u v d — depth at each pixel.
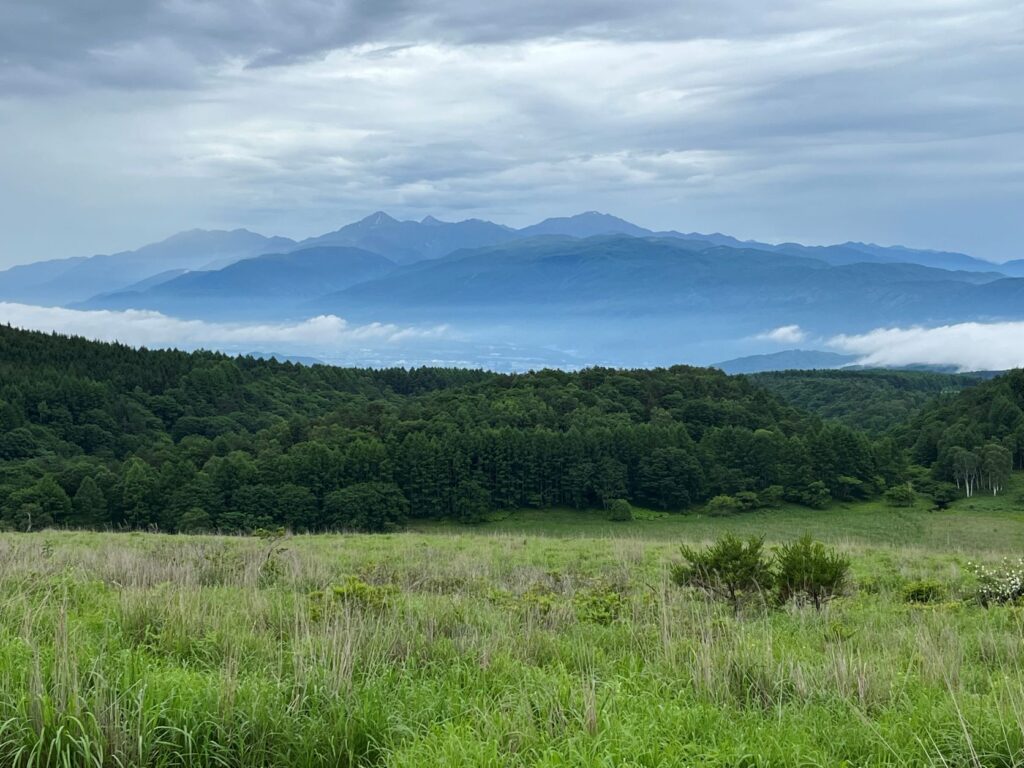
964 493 84.75
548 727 5.46
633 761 4.87
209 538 24.88
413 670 6.89
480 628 8.85
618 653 8.08
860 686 6.39
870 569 18.53
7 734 4.98
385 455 79.88
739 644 7.43
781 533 70.06
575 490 84.06
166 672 6.13
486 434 84.44
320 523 73.44
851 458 85.75
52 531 28.98
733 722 5.72
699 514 83.06
